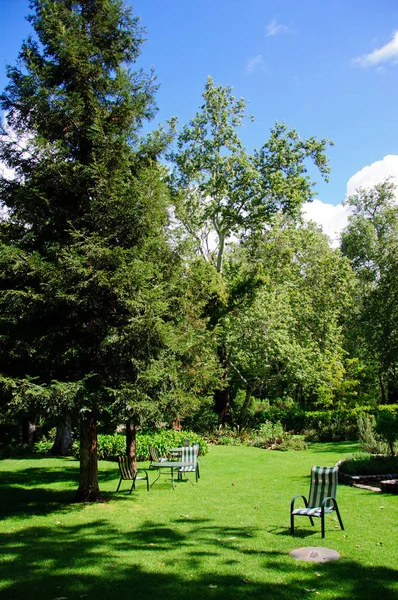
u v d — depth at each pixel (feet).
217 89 83.30
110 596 17.04
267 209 82.79
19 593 17.43
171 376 36.09
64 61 35.63
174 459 56.75
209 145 83.76
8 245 34.12
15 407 31.65
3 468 56.18
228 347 84.58
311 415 88.99
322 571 19.06
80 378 33.35
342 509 30.27
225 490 39.93
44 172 33.88
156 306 32.76
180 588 17.65
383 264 101.19
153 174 36.70
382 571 18.90
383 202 136.98
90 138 34.68
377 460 43.39
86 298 31.48
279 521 28.32
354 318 108.88
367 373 89.25
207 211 83.46
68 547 23.24
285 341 84.28
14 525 28.22
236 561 20.63
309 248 101.65
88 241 32.81
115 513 31.35
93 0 37.99
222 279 83.20
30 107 34.63
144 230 35.76
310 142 82.17
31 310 32.30
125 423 35.78
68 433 70.13
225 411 93.71
